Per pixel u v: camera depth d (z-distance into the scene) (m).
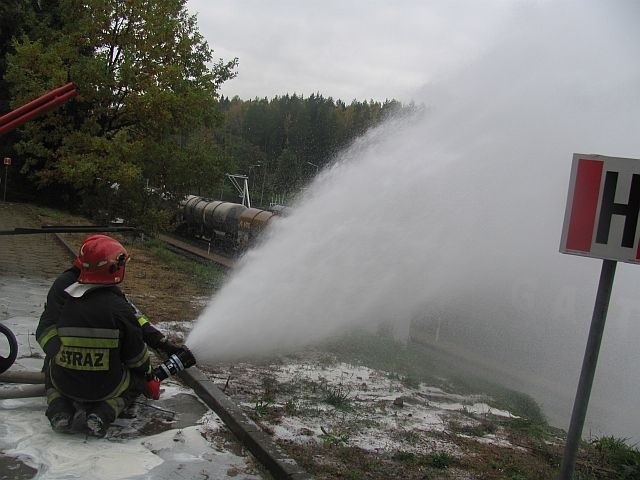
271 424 4.97
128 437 4.47
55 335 4.55
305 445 4.61
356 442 4.86
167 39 21.92
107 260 4.41
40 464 3.88
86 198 21.45
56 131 24.17
